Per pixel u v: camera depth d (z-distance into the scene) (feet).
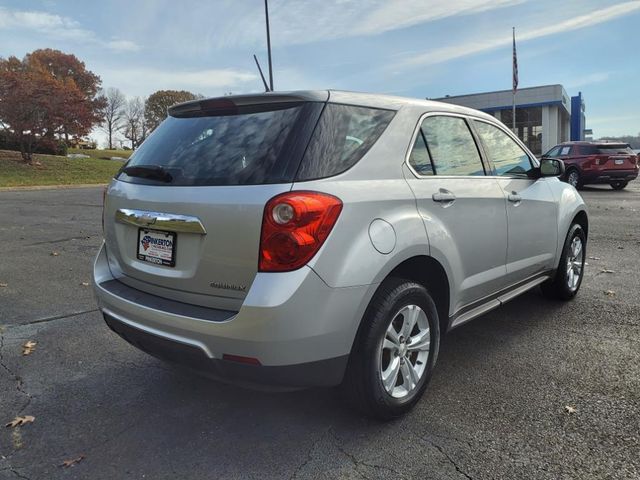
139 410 10.43
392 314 9.19
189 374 12.09
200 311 8.60
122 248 10.27
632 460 8.45
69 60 214.90
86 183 87.61
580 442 8.97
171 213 9.00
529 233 13.69
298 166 8.32
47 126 95.66
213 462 8.65
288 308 7.82
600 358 12.43
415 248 9.42
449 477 8.13
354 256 8.41
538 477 8.07
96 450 9.04
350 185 8.70
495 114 163.32
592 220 35.91
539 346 13.25
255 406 10.53
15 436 9.49
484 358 12.56
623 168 57.72
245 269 8.19
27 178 86.43
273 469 8.44
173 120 10.88
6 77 89.56
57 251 27.02
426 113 10.91
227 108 9.92
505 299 13.15
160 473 8.38
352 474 8.27
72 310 16.88
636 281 19.42
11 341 14.14
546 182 15.15
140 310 9.15
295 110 9.05
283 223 7.91
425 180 10.23
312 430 9.57
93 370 12.33
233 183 8.50
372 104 9.90
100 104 113.50
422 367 10.18
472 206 11.23
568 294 16.79
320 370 8.34
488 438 9.15
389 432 9.43
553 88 152.05
